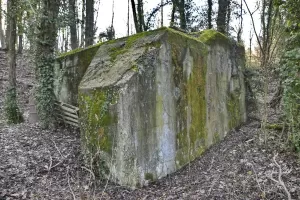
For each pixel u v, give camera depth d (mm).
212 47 7633
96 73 6117
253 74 9039
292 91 6074
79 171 5773
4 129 7984
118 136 5266
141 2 13898
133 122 5316
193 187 5379
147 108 5582
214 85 7652
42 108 7820
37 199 4723
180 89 6371
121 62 5855
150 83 5645
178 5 14008
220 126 7824
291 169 5164
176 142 6238
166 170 5969
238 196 4809
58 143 6914
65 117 7898
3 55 18828
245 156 6352
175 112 6230
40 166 5816
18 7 8703
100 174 5539
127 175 5242
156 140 5766
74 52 8234
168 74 6047
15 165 5730
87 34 14406
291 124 6117
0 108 10898
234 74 8680
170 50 6105
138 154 5391
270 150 6367
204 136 7125
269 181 5125
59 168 5820
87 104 5809
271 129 7273
